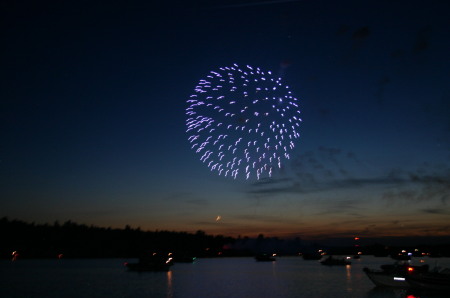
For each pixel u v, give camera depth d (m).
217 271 129.12
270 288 76.69
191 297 65.19
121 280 93.44
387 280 70.00
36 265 162.38
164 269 122.81
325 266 163.62
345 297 62.72
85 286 80.94
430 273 63.53
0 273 116.94
